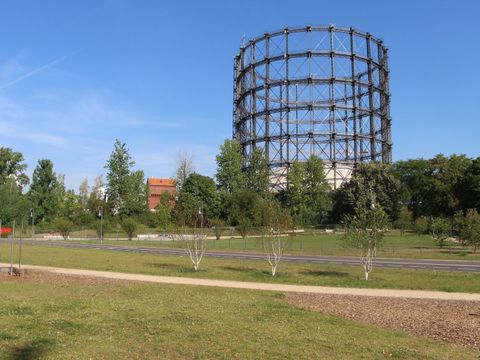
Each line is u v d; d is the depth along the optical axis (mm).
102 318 12281
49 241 71000
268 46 105062
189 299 16250
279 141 100562
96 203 105875
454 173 87562
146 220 99688
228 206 95500
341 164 101125
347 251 48188
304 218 92625
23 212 90375
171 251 48531
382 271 28797
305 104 100875
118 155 104000
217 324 11938
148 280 22984
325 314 14266
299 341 10492
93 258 36562
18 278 22641
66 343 9734
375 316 14289
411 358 9508
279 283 22906
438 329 12609
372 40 108625
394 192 89938
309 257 42000
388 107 110188
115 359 8820
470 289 20703
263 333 11156
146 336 10547
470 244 45719
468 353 10125
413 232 84688
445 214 86875
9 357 8664
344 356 9414
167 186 167250
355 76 105438
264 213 29484
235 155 103688
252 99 105875
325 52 100938
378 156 105438
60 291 17859
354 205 85688
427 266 32875
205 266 31328
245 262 35344
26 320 11883
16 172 114812
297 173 95312
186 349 9617
